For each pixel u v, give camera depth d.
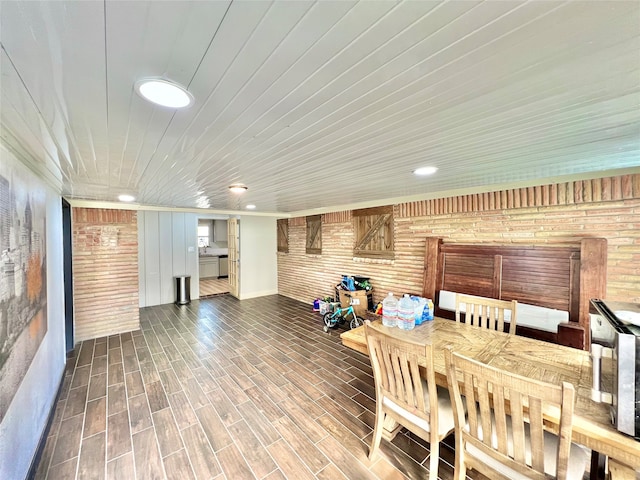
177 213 6.17
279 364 3.17
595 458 1.48
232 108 1.08
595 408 1.21
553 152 1.71
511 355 1.74
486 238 3.12
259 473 1.71
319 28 0.66
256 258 6.65
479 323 2.63
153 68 0.81
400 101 1.05
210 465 1.77
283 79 0.89
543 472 1.10
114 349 3.59
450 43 0.72
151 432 2.07
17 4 0.54
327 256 5.38
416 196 3.65
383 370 1.72
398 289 4.08
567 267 2.53
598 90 0.97
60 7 0.56
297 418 2.23
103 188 2.72
